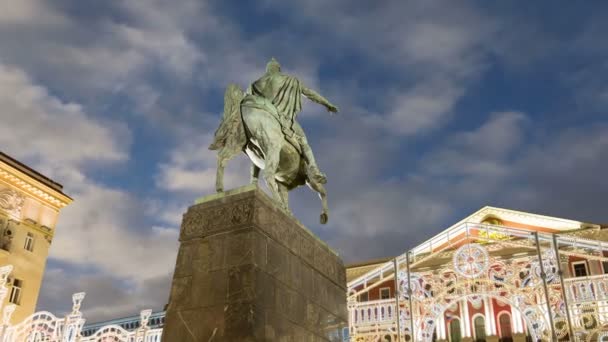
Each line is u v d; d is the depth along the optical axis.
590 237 34.72
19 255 31.31
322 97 10.95
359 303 24.09
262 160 9.89
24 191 32.94
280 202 9.09
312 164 10.07
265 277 7.77
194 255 8.10
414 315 23.16
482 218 38.31
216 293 7.60
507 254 33.62
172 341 7.46
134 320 26.77
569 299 21.84
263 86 10.48
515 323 32.09
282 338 7.69
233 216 8.16
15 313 29.84
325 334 8.93
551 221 36.91
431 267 34.66
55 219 34.75
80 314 19.27
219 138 9.49
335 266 10.02
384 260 37.94
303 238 9.20
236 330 7.19
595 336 23.86
